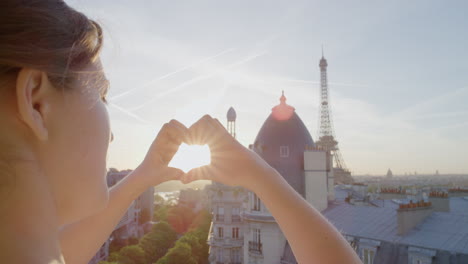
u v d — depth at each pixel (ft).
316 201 123.24
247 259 119.55
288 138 130.41
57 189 2.53
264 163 4.66
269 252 113.80
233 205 170.81
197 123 4.94
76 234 4.77
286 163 127.65
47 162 2.41
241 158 4.55
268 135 131.95
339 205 120.98
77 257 4.72
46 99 2.36
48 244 2.09
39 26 2.21
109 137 3.10
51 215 2.25
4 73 2.15
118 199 5.14
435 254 64.44
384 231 82.53
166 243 288.10
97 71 2.86
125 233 284.00
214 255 170.91
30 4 2.22
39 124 2.25
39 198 2.16
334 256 3.56
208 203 427.74
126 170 174.09
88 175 2.72
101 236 4.94
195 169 4.89
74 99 2.55
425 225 77.00
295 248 3.87
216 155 4.72
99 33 2.98
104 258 207.21
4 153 2.05
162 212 432.25
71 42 2.43
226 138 4.76
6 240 1.86
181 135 4.95
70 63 2.45
